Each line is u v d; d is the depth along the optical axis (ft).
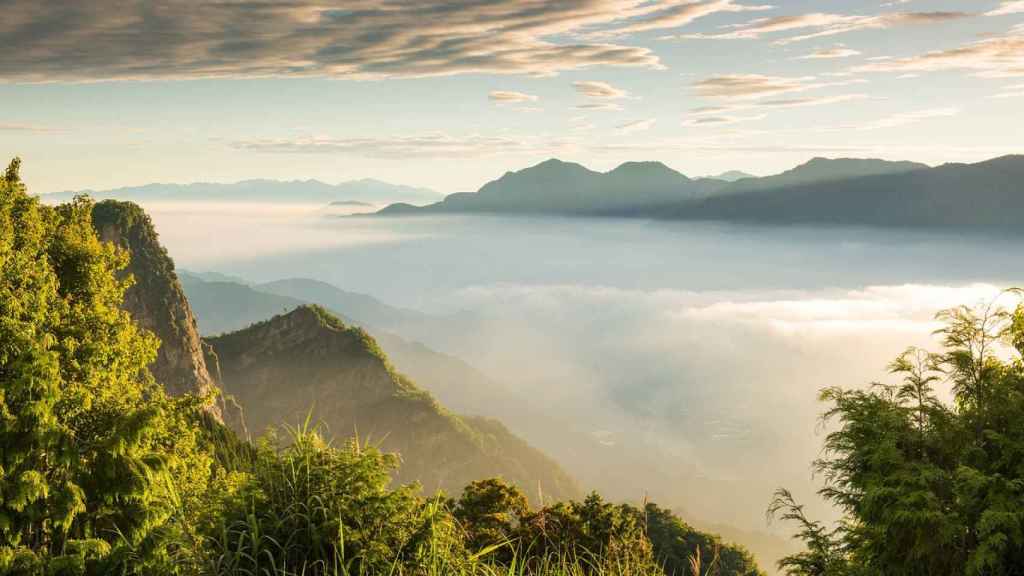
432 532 14.60
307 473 14.74
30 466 28.43
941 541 29.40
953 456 31.83
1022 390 32.12
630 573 15.64
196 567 13.55
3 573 24.00
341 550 13.57
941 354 33.32
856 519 34.14
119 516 27.86
